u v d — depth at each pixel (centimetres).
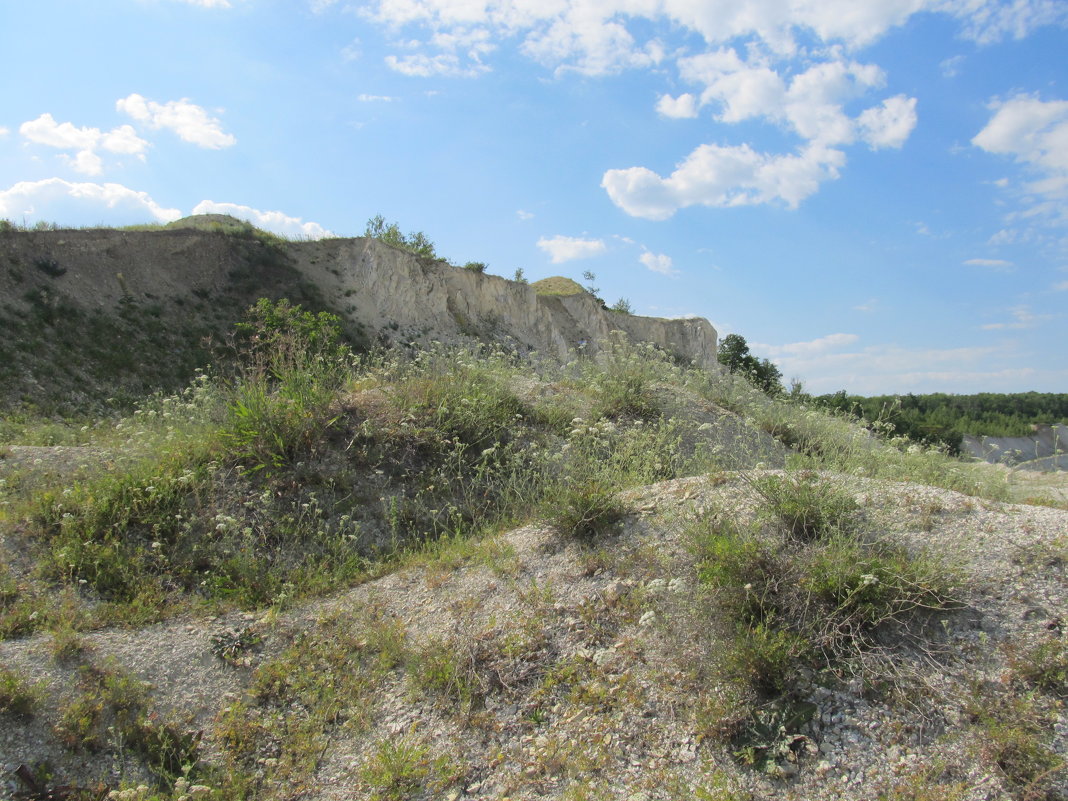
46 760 389
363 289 3278
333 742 425
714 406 1095
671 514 562
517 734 409
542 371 1282
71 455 816
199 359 2441
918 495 550
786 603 432
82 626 510
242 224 3397
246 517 677
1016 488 910
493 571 559
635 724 396
